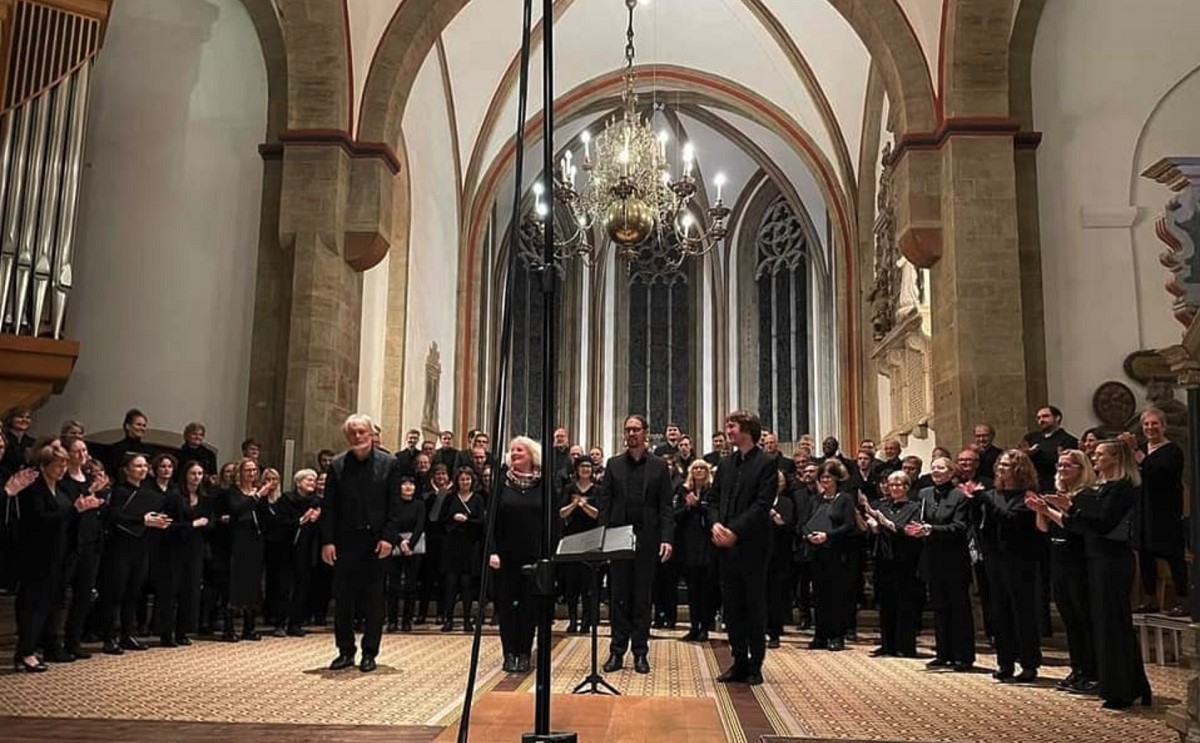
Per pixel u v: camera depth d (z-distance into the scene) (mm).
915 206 12047
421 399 17156
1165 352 4711
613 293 27766
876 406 18125
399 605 13109
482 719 4652
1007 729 5395
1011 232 11469
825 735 5129
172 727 5016
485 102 18562
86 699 5895
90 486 7703
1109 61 11906
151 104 12336
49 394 10312
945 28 11914
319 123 12203
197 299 12094
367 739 4750
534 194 24438
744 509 7125
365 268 12828
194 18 12531
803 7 16812
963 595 8070
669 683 7059
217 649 8734
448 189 18688
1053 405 11422
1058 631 10125
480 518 10734
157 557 8891
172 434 11844
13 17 10125
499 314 24172
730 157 25609
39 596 7238
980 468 9758
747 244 26812
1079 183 11766
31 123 10258
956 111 11758
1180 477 7621
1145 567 8742
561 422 26672
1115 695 6070
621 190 12891
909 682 7254
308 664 7730
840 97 18000
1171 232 4746
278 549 10047
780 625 9805
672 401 27516
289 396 11727
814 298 24859
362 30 12633
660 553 7590
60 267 10281
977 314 11359
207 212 12242
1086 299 11594
